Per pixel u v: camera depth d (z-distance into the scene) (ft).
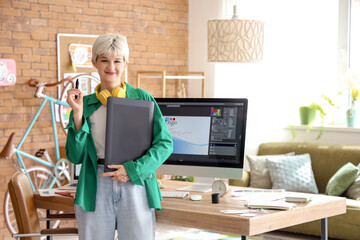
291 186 18.19
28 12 18.48
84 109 9.04
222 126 11.62
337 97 20.25
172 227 18.89
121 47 8.90
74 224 19.75
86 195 8.78
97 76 20.07
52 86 18.30
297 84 21.03
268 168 18.97
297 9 20.93
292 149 19.62
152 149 8.89
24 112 18.42
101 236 8.79
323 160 18.76
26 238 10.73
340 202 10.76
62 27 19.27
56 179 18.58
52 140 19.15
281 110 21.22
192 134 11.82
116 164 8.70
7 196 17.29
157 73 20.29
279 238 17.19
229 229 8.99
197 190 11.46
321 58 20.63
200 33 22.50
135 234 8.79
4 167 17.98
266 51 21.07
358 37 20.06
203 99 11.82
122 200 8.75
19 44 18.31
